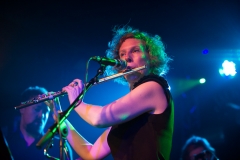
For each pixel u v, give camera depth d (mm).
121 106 2250
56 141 4098
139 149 2191
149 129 2225
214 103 7512
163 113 2262
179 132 7691
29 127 4227
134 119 2320
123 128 2336
